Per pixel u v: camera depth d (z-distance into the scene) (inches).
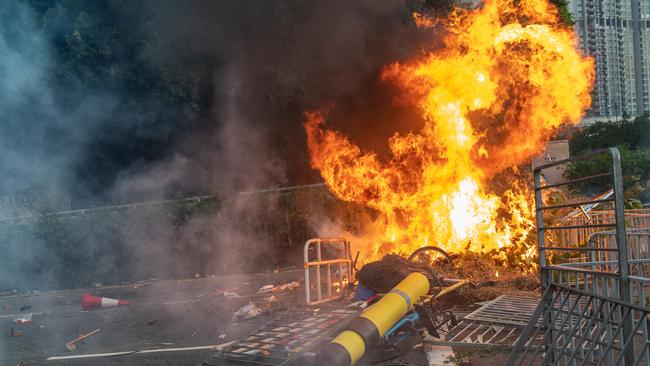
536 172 154.9
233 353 184.4
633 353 114.0
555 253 316.2
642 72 2192.4
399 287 182.5
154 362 217.3
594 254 232.2
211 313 297.4
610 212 324.8
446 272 305.3
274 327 215.8
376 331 159.0
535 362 177.9
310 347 182.7
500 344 194.4
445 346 200.5
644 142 1152.8
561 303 140.7
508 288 284.0
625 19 2196.1
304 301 288.5
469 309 259.3
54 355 240.2
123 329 280.1
